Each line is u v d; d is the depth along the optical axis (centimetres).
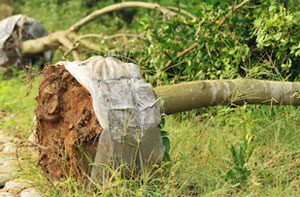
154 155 493
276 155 557
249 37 702
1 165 597
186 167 538
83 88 497
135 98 485
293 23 640
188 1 1069
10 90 949
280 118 620
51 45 1027
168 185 495
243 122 594
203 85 555
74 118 494
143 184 484
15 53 1052
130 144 474
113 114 470
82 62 517
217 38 703
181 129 614
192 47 751
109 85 480
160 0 1245
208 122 628
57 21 1363
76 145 478
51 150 512
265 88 577
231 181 512
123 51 817
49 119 516
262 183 517
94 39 1190
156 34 777
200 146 588
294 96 585
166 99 532
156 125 486
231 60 707
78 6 1387
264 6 694
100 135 464
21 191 527
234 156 531
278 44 653
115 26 1253
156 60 754
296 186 512
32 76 573
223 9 729
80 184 491
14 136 732
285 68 657
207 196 487
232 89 568
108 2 1295
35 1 1513
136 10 1357
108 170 480
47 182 520
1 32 1047
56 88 515
